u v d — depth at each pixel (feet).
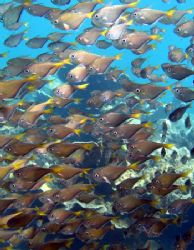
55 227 4.83
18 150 4.62
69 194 4.74
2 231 4.70
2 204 4.37
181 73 5.62
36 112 5.27
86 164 6.59
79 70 5.61
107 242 6.46
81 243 6.37
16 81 4.26
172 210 4.99
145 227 4.99
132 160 5.04
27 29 6.65
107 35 5.78
